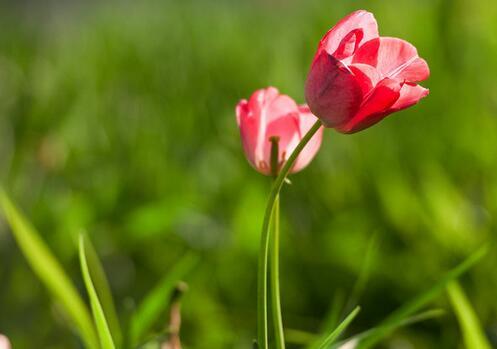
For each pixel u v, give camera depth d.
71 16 4.92
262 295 0.87
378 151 1.80
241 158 1.92
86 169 2.03
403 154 1.84
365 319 1.47
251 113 0.92
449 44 2.14
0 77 2.80
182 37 3.12
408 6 2.55
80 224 1.57
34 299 1.47
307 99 0.85
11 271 1.50
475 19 2.20
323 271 1.53
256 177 1.80
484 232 1.45
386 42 0.84
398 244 1.56
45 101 2.34
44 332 1.39
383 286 1.48
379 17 2.47
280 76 2.22
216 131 2.12
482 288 1.36
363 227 1.59
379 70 0.84
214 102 2.37
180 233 1.62
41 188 1.78
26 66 2.99
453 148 1.81
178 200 1.49
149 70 2.88
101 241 1.68
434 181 1.56
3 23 4.01
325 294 1.52
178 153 2.07
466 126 1.85
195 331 1.40
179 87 2.63
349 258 1.50
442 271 1.44
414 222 1.52
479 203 1.66
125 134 2.23
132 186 1.89
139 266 1.69
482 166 1.72
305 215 1.69
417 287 1.46
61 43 3.79
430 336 1.37
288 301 1.53
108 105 2.56
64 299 1.05
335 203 1.69
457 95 1.98
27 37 3.54
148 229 1.47
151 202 1.80
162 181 1.87
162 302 1.04
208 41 3.08
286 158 0.92
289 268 1.55
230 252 1.57
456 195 1.55
